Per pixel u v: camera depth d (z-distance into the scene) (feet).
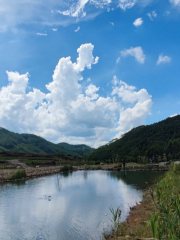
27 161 252.62
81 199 70.23
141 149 416.05
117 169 228.43
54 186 101.50
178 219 25.67
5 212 55.42
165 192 47.06
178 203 30.96
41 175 159.33
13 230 42.86
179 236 22.70
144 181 117.39
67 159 342.03
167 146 360.07
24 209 58.13
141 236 29.40
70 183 112.68
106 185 103.65
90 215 51.72
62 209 57.77
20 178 128.77
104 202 65.16
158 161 327.47
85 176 154.61
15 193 82.28
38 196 76.02
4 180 120.47
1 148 597.93
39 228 43.75
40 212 55.21
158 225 25.41
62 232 41.39
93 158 426.10
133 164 289.94
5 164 214.07
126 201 65.98
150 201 57.93
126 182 114.52
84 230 41.93
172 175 82.07
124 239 31.65
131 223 41.47
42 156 324.19
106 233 38.52
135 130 577.84
